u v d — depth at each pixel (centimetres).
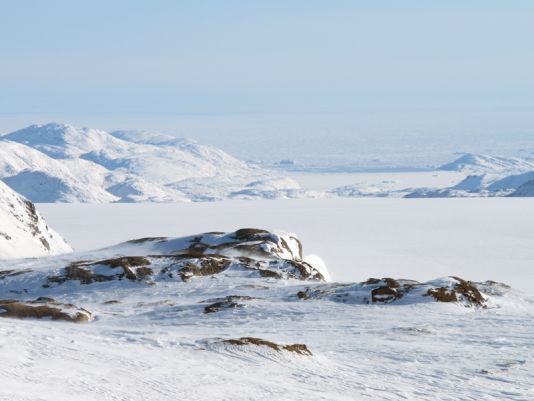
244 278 6050
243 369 2320
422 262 11675
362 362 2734
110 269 6272
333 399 1978
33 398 1502
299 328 3775
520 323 3828
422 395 2177
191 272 6181
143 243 8225
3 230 8919
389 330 3638
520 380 2461
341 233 16388
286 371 2389
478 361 2789
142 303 5200
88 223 18862
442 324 3812
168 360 2273
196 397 1792
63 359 2016
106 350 2292
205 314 4356
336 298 4716
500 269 10950
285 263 6600
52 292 6044
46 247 9600
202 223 19138
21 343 2188
